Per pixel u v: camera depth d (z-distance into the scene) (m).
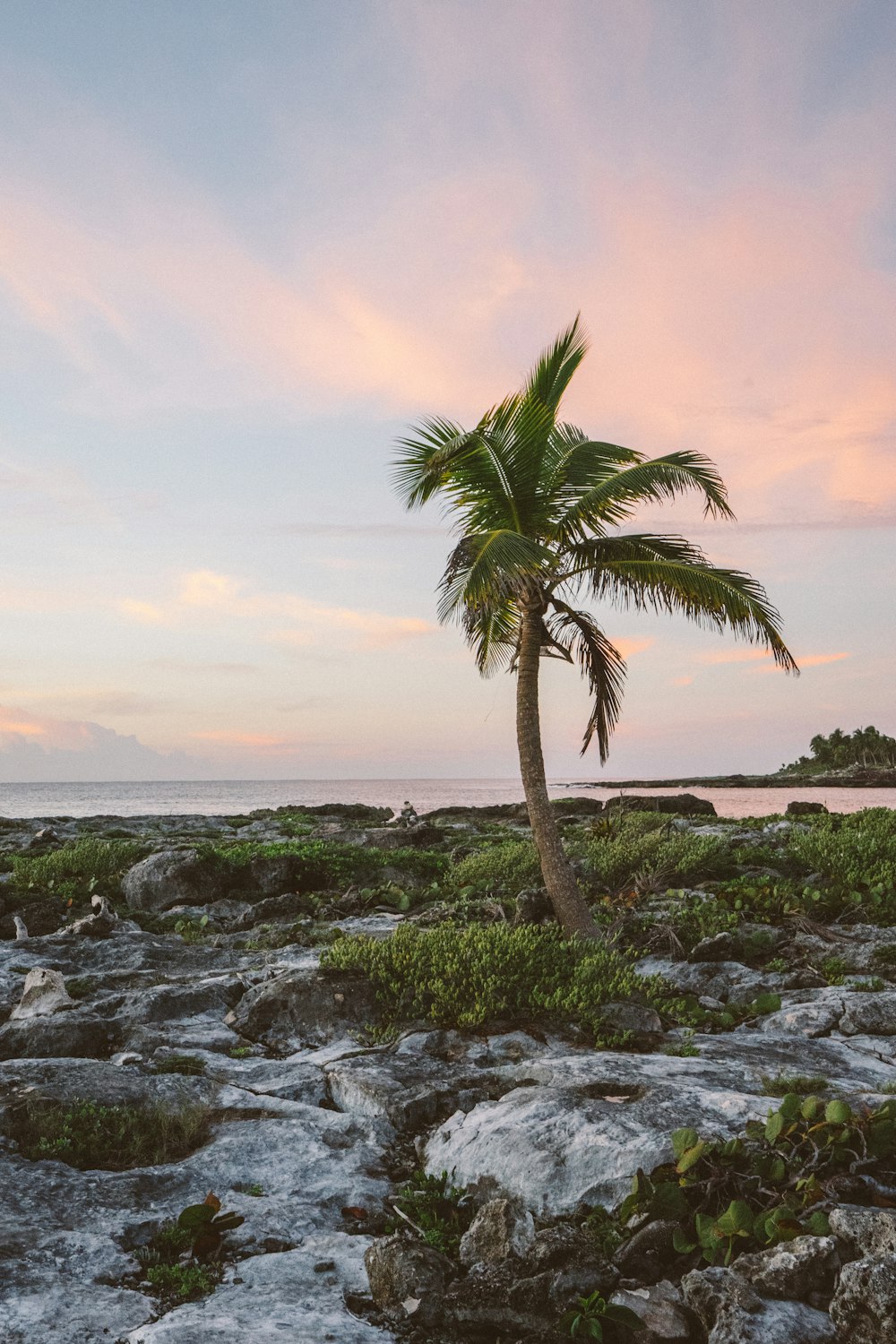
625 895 14.84
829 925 13.34
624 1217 4.70
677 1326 3.90
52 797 142.88
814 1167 4.86
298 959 11.41
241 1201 5.14
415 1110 6.38
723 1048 7.62
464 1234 4.73
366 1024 8.44
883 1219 4.10
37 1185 5.17
